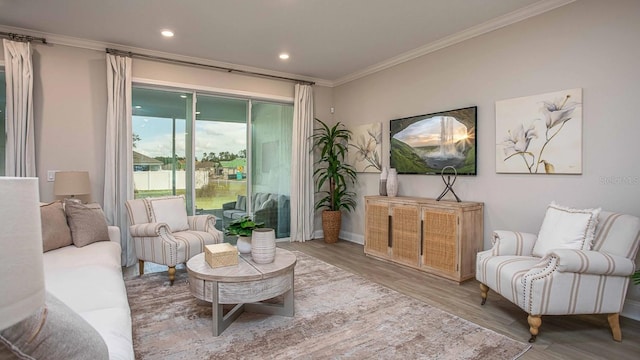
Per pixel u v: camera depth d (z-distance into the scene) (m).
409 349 2.21
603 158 2.84
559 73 3.10
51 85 3.91
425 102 4.39
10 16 3.42
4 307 0.52
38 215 0.61
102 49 4.18
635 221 2.39
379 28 3.76
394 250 4.24
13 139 3.65
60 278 2.05
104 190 4.14
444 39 4.05
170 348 2.20
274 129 5.58
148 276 3.71
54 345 0.80
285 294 2.69
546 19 3.18
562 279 2.28
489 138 3.66
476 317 2.71
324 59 4.83
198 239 3.65
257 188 5.46
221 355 2.12
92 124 4.13
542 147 3.21
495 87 3.60
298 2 3.18
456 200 3.89
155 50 4.43
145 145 4.57
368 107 5.31
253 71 5.22
